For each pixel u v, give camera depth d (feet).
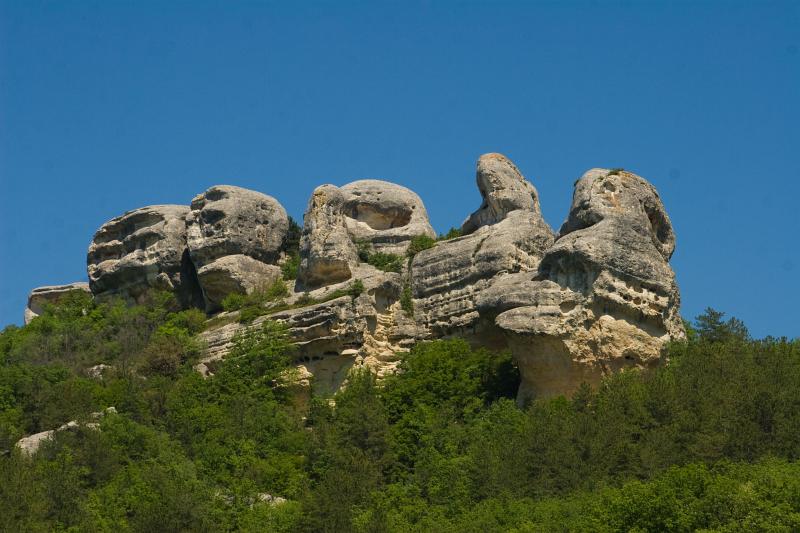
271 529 545.44
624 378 604.90
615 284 628.69
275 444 624.18
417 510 551.59
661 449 555.69
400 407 640.17
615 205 648.38
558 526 513.86
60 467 580.30
